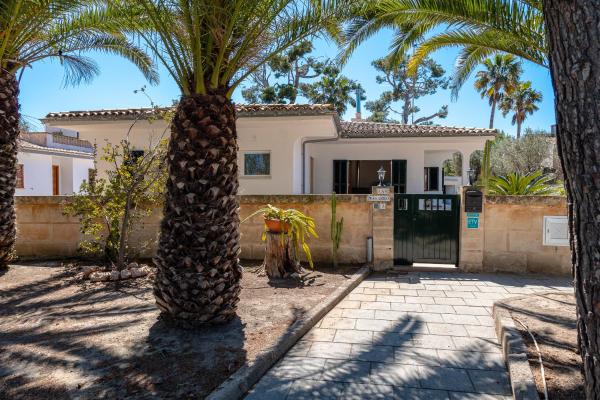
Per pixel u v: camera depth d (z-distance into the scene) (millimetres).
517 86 34938
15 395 3188
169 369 3602
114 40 9039
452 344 4402
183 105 4434
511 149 28750
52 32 7695
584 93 2234
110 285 6500
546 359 3729
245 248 8625
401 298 6117
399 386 3500
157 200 7637
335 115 11039
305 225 7352
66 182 23203
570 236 2592
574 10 2250
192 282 4418
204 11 4152
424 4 6512
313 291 6234
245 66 4973
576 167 2311
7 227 7418
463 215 7746
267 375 3676
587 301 2350
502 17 6137
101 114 11703
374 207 7980
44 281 6746
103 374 3516
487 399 3303
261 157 12422
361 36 7469
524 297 5734
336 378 3631
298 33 5191
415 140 14516
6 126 7188
